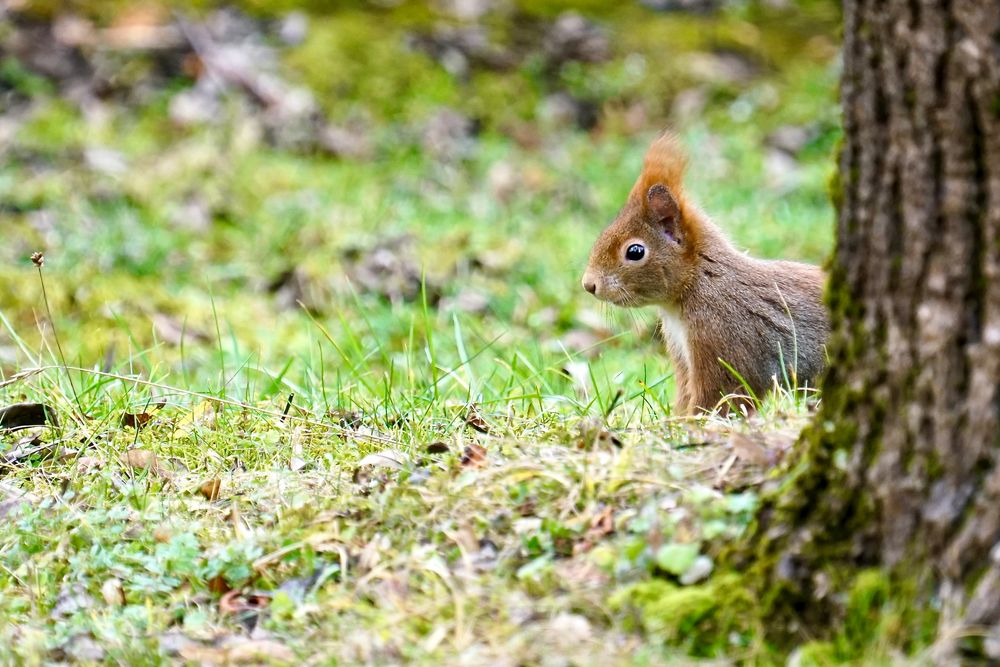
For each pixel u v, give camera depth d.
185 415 8.53
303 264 14.88
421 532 6.53
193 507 7.19
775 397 8.13
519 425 7.77
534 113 19.95
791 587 5.54
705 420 7.54
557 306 13.70
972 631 5.07
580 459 6.79
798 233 15.31
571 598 5.81
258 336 13.19
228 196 16.84
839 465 5.60
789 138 19.20
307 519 6.81
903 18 5.27
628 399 8.46
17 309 13.73
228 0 21.53
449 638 5.72
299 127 19.02
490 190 17.62
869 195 5.50
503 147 18.86
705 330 9.80
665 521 6.09
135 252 15.13
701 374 9.87
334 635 5.91
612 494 6.46
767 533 5.71
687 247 9.85
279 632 6.04
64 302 13.95
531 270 14.58
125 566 6.73
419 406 8.60
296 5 21.66
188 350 12.82
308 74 20.09
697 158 18.30
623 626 5.66
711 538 5.89
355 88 20.02
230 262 15.24
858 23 5.45
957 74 5.17
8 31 20.16
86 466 7.77
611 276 9.99
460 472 6.92
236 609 6.36
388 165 18.41
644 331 13.07
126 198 16.66
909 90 5.30
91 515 7.05
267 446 7.93
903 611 5.29
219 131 18.69
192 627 6.20
